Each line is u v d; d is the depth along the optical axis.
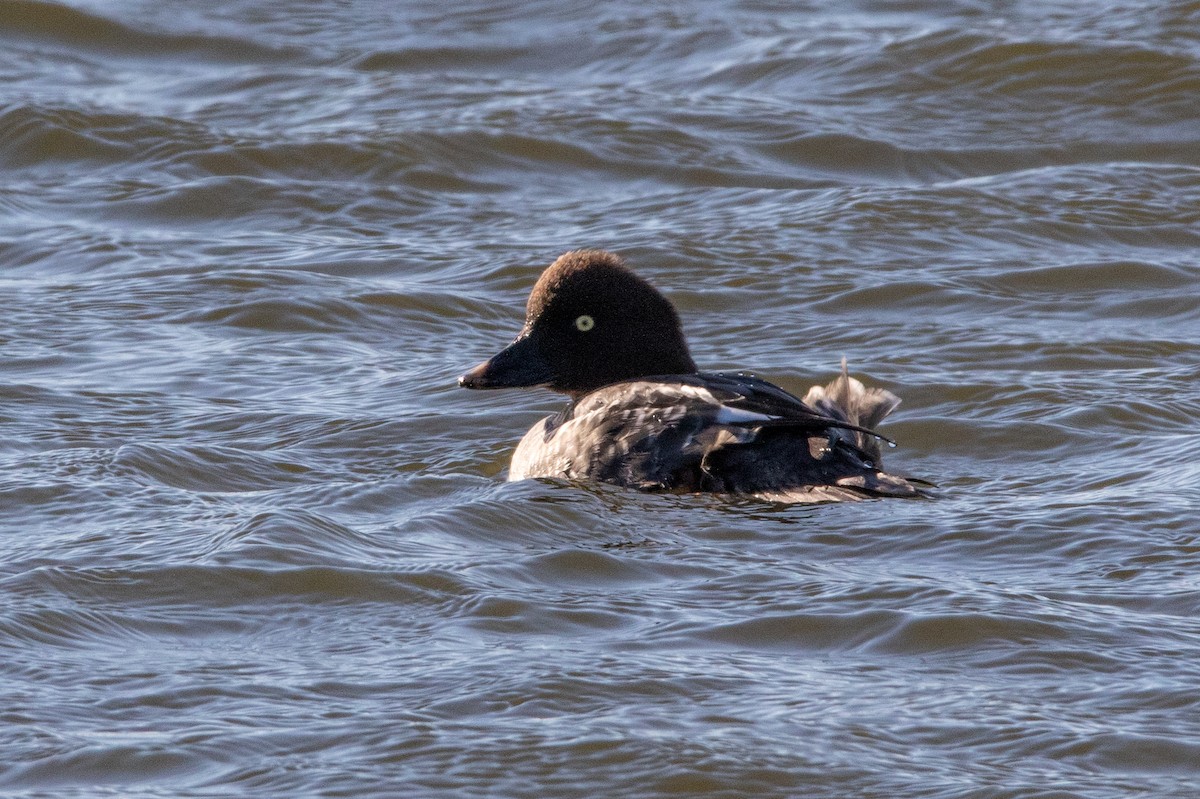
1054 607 9.38
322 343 16.06
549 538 10.80
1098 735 7.86
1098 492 11.73
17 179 20.97
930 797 7.35
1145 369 15.06
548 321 13.07
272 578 9.89
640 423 11.81
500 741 7.79
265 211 20.12
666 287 17.55
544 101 23.44
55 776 7.48
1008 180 20.81
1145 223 19.58
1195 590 9.66
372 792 7.35
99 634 9.12
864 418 12.23
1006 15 27.06
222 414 13.97
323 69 25.30
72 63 25.42
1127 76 24.06
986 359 15.45
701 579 9.97
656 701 8.23
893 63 24.61
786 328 16.48
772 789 7.43
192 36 26.44
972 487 12.13
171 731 7.88
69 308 16.72
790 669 8.66
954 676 8.56
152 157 21.44
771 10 27.84
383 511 11.52
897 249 18.70
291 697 8.27
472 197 20.75
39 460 12.49
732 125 22.75
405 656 8.81
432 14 27.91
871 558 10.33
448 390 14.79
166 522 11.06
